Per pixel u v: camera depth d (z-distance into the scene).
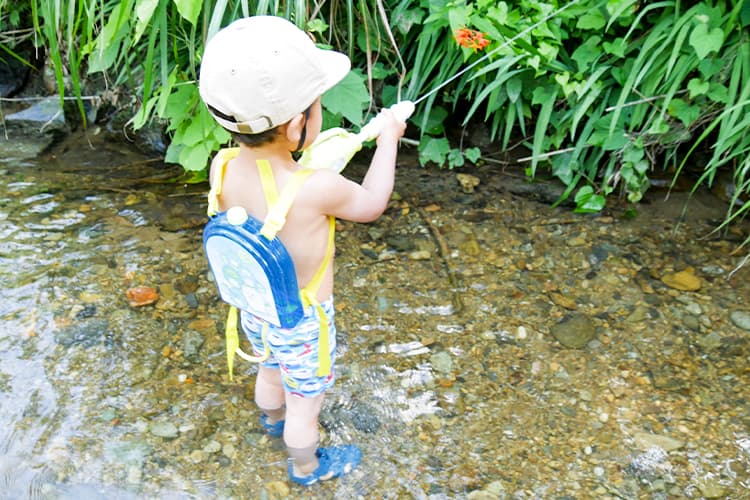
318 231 1.70
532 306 2.70
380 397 2.35
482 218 3.12
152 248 2.91
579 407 2.33
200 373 2.42
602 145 3.05
